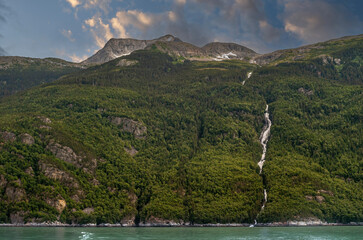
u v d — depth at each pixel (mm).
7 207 186250
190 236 149500
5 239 128375
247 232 166625
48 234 145000
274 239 141000
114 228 186750
